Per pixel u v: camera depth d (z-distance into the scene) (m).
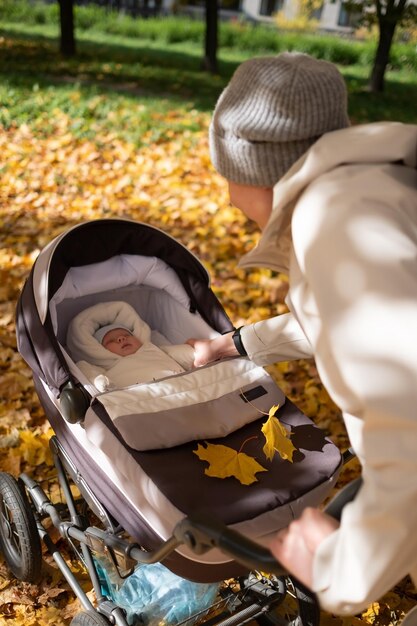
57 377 2.71
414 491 1.23
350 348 1.30
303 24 26.33
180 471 2.39
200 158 8.47
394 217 1.36
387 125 1.56
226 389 2.72
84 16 22.67
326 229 1.39
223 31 22.80
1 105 10.05
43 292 2.88
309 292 1.48
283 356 2.51
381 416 1.26
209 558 2.20
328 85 1.69
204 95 12.64
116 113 10.16
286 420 2.69
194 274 3.45
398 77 18.42
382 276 1.30
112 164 8.15
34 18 22.56
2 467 3.74
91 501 2.76
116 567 2.57
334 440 4.07
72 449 2.73
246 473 2.37
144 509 2.34
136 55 16.84
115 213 6.84
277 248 1.79
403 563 1.34
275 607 2.71
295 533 1.42
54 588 3.10
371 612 3.00
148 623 2.63
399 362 1.25
